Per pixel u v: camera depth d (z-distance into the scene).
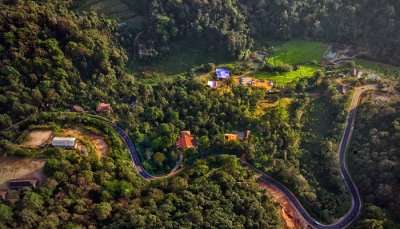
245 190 120.81
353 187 130.50
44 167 118.62
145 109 147.75
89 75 152.38
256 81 165.50
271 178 132.12
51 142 126.38
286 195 128.00
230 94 153.75
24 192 111.12
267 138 139.38
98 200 116.75
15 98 130.25
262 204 117.88
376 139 134.00
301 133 146.62
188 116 145.75
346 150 140.25
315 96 158.62
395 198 118.75
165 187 124.06
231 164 128.88
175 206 114.19
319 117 151.38
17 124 129.75
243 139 140.25
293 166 133.00
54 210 108.75
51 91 137.38
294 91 159.25
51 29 147.88
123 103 148.50
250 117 145.50
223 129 144.38
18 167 119.38
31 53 139.62
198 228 106.19
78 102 142.88
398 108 141.88
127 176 123.88
